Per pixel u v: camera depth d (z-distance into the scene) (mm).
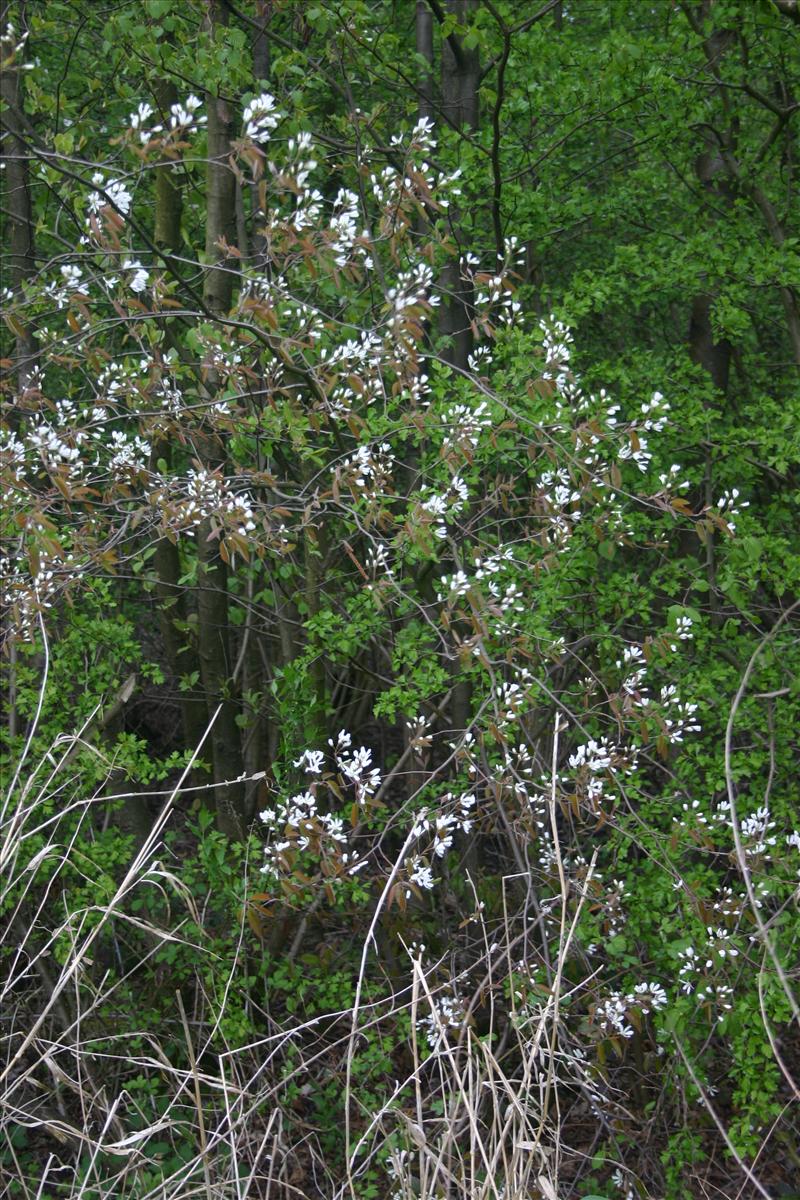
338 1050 5137
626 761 3893
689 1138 4398
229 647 5887
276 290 3535
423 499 4352
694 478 4953
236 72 4375
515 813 4164
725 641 5008
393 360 3703
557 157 6098
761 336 7594
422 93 5742
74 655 4789
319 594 5012
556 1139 2990
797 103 6133
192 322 5168
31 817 4590
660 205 6707
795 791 4824
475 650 3656
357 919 5426
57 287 3770
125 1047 4855
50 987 4922
